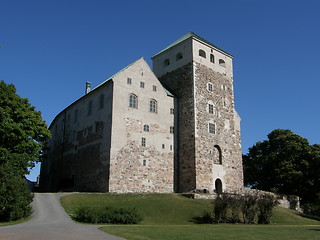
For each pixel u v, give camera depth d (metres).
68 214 29.97
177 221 31.61
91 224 25.88
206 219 32.62
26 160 39.72
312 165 60.53
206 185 46.75
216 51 55.12
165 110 49.31
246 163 71.88
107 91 45.25
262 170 67.62
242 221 33.28
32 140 42.28
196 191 45.22
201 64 51.91
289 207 52.25
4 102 40.78
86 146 47.84
